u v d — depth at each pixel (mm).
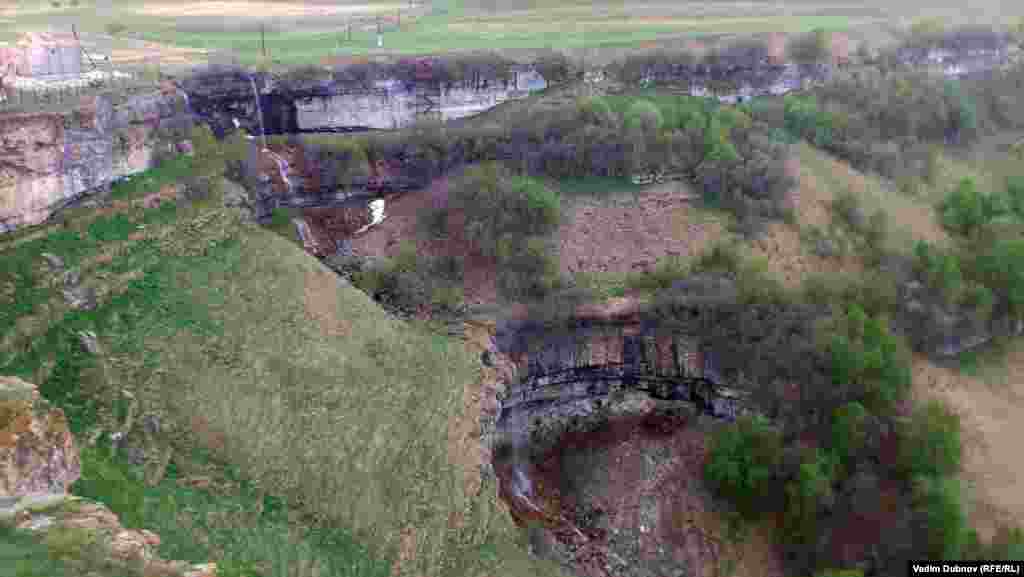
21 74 49031
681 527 48594
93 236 43156
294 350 44719
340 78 65688
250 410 39438
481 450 44562
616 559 46781
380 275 57562
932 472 46125
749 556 47031
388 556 36312
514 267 58594
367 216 63594
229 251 49531
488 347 53219
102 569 25203
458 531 39531
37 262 39312
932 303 59500
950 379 57188
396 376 46938
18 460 28078
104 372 36906
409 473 40844
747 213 64312
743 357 54062
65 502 28016
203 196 51625
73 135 43562
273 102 64062
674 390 57062
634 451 53594
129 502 31109
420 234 61469
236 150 58062
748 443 49656
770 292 56250
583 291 57344
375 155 64062
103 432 34188
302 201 62469
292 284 49719
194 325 42406
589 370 56844
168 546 30016
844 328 53000
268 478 36656
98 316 39656
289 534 34500
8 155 39656
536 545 44531
